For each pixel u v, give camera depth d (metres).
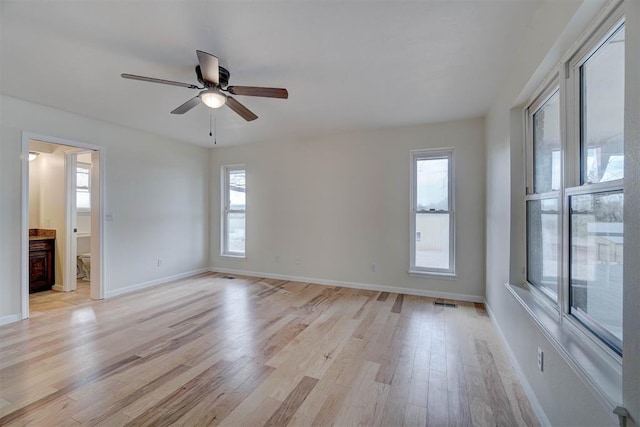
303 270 4.75
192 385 1.96
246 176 5.19
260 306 3.55
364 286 4.32
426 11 1.73
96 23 1.82
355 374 2.10
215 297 3.92
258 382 2.00
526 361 1.90
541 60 1.66
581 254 1.46
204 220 5.47
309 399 1.83
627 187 0.92
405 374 2.10
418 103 3.18
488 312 3.32
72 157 4.26
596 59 1.35
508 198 2.42
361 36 1.97
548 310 1.79
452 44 2.06
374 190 4.26
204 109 3.37
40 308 3.47
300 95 2.95
